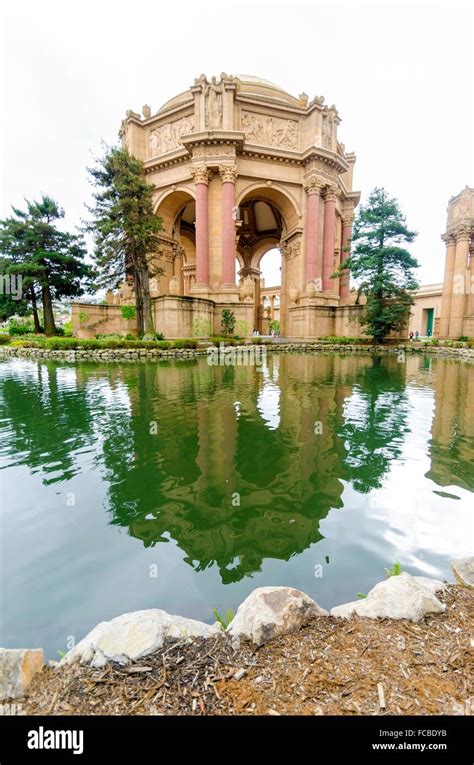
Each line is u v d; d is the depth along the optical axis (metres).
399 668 1.96
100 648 2.11
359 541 3.84
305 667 1.99
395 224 28.03
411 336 43.12
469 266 32.44
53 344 23.30
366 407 9.72
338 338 31.80
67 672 2.02
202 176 31.91
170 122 35.38
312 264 35.59
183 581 3.27
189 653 2.10
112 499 4.79
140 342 22.80
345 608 2.47
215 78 31.69
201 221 32.25
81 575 3.36
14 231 33.31
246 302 31.91
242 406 9.79
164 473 5.57
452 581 3.18
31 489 5.07
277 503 4.67
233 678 1.94
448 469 5.72
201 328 28.97
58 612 2.92
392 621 2.31
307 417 8.71
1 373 16.06
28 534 4.01
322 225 36.88
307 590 3.12
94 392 11.70
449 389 12.30
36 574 3.38
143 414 8.96
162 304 27.48
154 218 26.11
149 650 2.09
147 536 3.96
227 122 31.52
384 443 6.89
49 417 8.70
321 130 34.81
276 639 2.18
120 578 3.31
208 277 33.00
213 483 5.22
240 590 3.15
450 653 2.06
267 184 35.31
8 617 2.87
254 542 3.84
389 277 28.98
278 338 35.34
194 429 7.75
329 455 6.29
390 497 4.81
